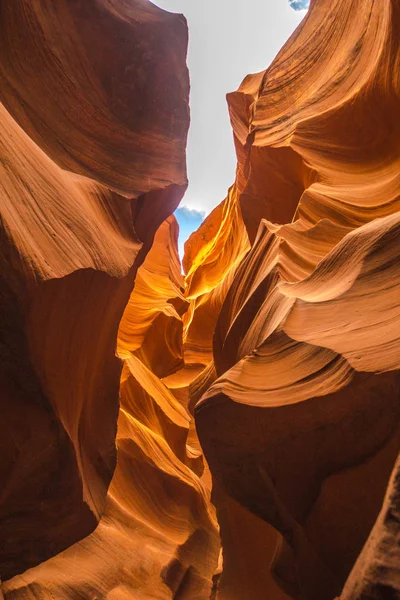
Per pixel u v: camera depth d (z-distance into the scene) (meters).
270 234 6.59
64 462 4.21
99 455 5.22
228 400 4.23
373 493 3.74
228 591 6.53
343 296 4.31
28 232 3.66
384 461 3.66
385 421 3.60
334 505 3.95
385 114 7.16
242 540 6.86
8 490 4.05
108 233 5.02
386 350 3.54
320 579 4.25
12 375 3.69
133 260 5.17
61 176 4.68
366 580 1.98
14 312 3.46
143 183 5.94
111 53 6.14
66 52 5.82
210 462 4.56
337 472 3.92
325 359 3.92
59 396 4.02
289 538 4.46
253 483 4.42
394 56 6.62
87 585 7.06
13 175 3.83
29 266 3.46
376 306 3.99
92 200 5.09
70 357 4.21
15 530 4.37
